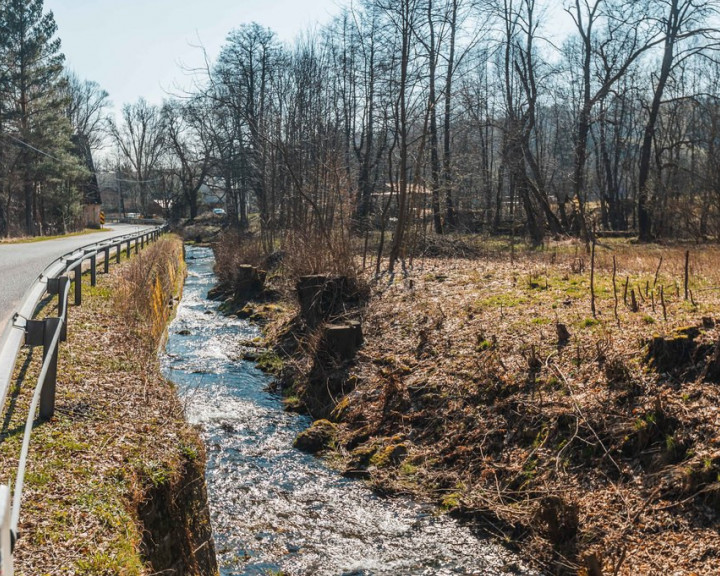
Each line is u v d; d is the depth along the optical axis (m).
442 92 22.80
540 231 33.44
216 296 23.83
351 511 7.55
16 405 6.31
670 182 38.81
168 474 5.42
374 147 43.16
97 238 37.16
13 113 47.03
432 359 11.05
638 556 5.98
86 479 4.97
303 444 9.51
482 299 13.69
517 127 34.34
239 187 56.44
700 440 6.84
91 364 8.15
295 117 29.94
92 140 78.19
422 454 8.72
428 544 6.80
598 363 8.80
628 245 29.39
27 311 7.09
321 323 13.57
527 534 6.75
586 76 35.22
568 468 7.41
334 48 37.12
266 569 6.27
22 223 56.31
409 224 24.14
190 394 11.59
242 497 7.83
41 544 4.03
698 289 12.05
